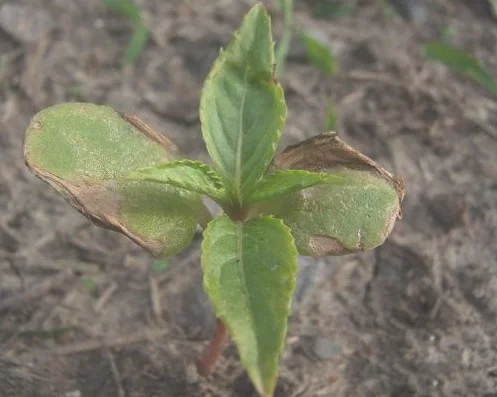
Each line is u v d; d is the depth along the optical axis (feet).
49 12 0.89
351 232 0.57
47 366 0.68
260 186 0.57
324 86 0.86
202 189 0.57
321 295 0.73
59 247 0.75
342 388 0.68
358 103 0.85
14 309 0.71
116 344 0.70
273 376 0.50
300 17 0.91
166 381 0.68
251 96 0.59
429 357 0.69
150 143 0.58
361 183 0.58
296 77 0.86
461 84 0.86
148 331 0.70
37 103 0.83
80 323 0.71
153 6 0.91
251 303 0.52
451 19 0.92
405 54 0.88
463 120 0.83
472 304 0.72
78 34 0.89
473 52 0.89
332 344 0.70
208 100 0.58
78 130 0.57
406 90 0.85
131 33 0.89
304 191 0.58
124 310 0.72
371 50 0.88
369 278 0.74
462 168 0.80
